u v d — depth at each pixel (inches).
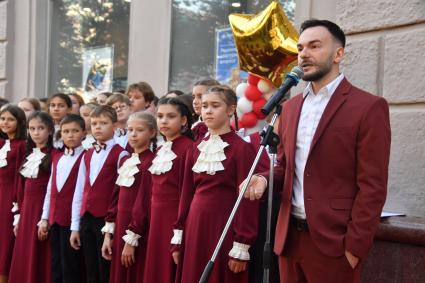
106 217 173.8
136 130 169.6
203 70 250.8
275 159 123.2
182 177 155.2
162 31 260.7
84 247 180.4
